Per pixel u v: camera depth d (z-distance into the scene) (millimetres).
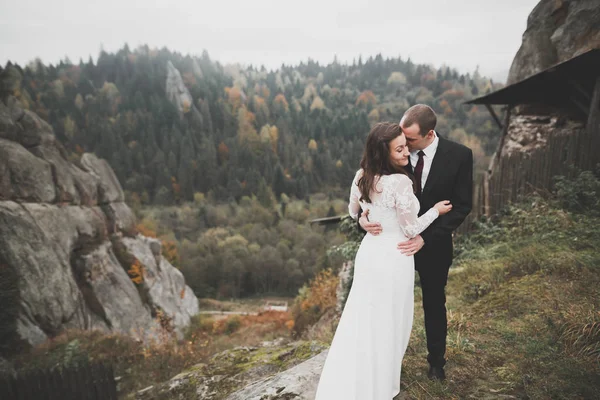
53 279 12766
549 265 4461
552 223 5805
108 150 126438
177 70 189500
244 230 100250
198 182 131625
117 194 22141
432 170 2299
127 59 194125
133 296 17156
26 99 121625
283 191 132750
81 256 15461
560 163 6648
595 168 6336
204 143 146125
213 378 3873
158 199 115875
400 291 2219
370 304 2215
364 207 2324
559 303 3566
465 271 5211
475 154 92688
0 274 11523
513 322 3504
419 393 2465
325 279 10430
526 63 10891
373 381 2148
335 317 6309
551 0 10242
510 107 10266
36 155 16250
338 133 168500
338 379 2162
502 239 6289
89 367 6020
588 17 9031
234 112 180250
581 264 4266
